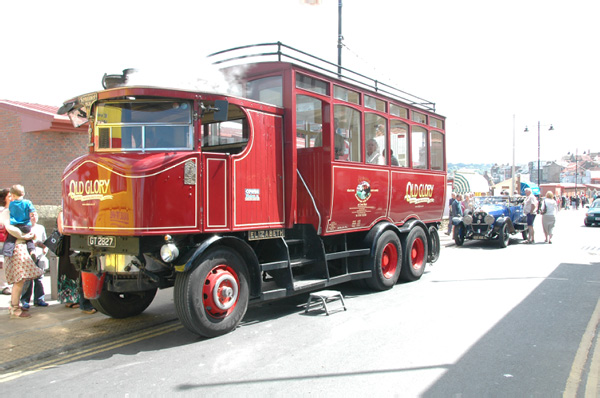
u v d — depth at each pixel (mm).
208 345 5309
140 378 4355
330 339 5445
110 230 5176
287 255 6438
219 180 5656
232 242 5770
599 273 9703
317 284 6789
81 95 5719
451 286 8531
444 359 4703
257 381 4215
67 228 5684
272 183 6445
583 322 6027
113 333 5828
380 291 8242
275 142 6527
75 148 12219
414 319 6246
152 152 5398
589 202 71625
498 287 8312
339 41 11992
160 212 5098
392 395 3871
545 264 11008
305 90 6801
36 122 11594
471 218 14906
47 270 9672
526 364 4562
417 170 9492
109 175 5180
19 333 5805
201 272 5352
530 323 5992
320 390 3988
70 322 6332
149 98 5430
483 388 4000
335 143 7125
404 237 8977
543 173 108188
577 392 3918
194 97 5496
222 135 7109
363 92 7898
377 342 5281
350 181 7418
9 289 8023
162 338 5656
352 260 8109
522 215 16609
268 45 6824
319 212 7012
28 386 4230
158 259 5316
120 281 5598
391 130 8672
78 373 4531
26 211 6480
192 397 3898
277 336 5609
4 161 12414
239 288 5855
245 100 6047
